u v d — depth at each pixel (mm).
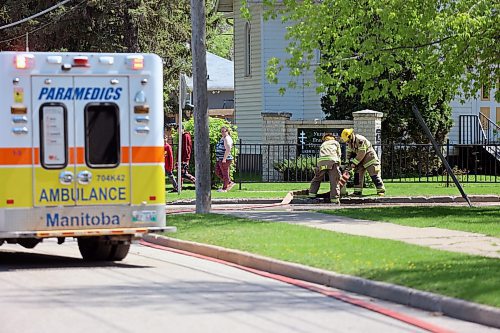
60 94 29312
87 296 23953
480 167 75938
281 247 31031
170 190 61906
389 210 45281
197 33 42625
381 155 70312
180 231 36500
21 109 28875
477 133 79562
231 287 25891
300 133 68812
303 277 27125
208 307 22531
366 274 25516
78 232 29406
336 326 20516
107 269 29562
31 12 87000
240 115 84562
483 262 26484
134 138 30016
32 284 26062
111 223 29750
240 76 84625
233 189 60844
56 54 29297
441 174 73438
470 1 43094
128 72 30000
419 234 34656
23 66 28875
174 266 30406
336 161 51656
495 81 46344
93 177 29594
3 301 23141
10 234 28688
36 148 29047
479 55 44719
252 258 29734
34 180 29000
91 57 29641
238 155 69312
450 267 25609
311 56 47938
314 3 49500
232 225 37750
